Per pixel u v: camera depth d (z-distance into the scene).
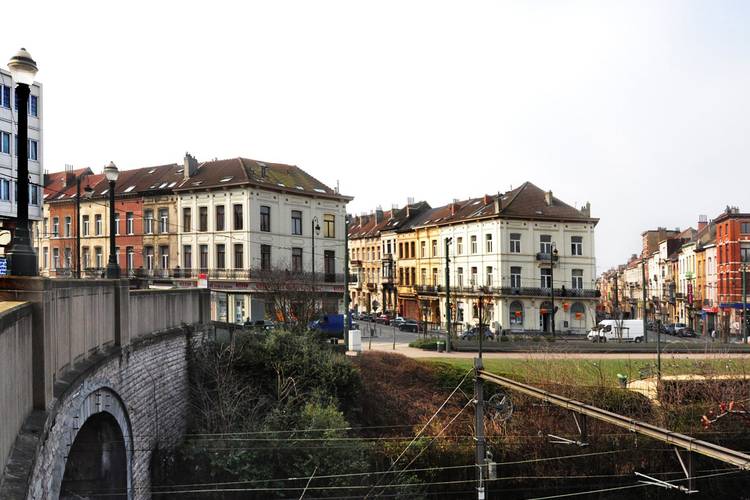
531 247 52.53
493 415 23.28
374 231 74.44
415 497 18.77
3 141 44.38
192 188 45.53
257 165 47.84
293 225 46.66
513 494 21.89
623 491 22.61
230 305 27.34
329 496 16.84
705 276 64.38
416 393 25.23
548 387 24.94
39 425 8.07
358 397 23.14
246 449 16.75
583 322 52.94
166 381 17.27
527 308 51.62
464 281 56.50
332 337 37.78
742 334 53.84
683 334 59.44
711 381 25.75
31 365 8.44
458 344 34.91
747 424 24.28
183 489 16.30
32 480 7.61
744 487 23.58
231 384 19.56
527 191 55.28
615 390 25.02
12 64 9.10
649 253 90.50
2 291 8.51
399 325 55.50
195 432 18.45
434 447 21.20
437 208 68.81
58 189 56.22
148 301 15.84
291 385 21.08
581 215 53.81
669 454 23.23
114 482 13.19
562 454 22.39
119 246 49.97
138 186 50.16
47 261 54.66
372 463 19.80
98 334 11.86
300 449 16.95
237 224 43.97
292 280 36.38
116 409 12.80
